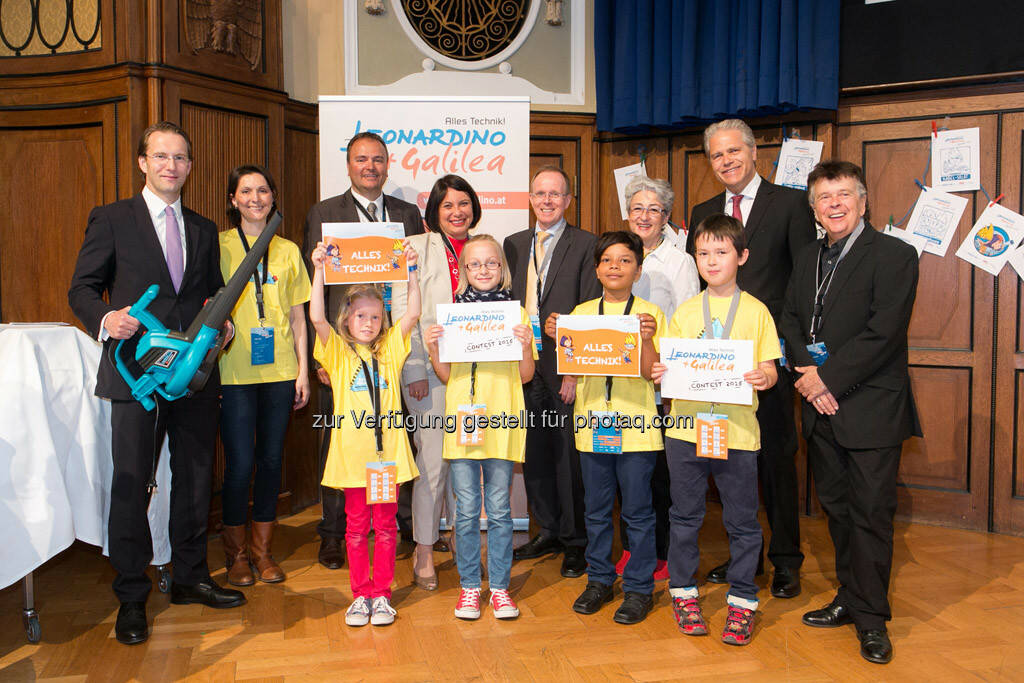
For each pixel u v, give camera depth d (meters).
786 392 2.75
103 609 2.67
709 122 4.02
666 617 2.58
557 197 2.84
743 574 2.40
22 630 2.49
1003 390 3.55
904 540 3.49
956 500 3.69
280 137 3.87
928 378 3.75
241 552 2.89
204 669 2.21
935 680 2.14
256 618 2.57
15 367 2.30
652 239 2.80
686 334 2.51
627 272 2.50
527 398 3.00
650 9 3.97
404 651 2.32
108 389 2.37
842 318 2.41
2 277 3.46
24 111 3.43
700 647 2.35
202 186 3.51
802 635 2.44
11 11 3.43
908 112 3.70
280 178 3.88
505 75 4.25
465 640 2.40
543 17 4.28
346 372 2.52
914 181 3.71
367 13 4.12
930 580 2.96
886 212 3.79
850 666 2.23
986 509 3.62
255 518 2.96
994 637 2.43
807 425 2.54
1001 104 3.49
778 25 3.66
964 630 2.48
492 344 2.44
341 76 4.14
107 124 3.34
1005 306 3.53
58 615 2.62
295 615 2.60
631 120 4.07
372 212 3.09
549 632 2.46
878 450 2.31
